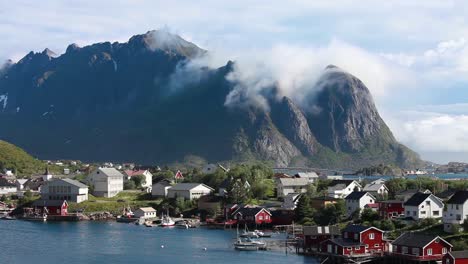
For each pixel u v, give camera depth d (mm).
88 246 180250
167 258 160375
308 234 169125
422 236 145125
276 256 162750
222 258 160375
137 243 187125
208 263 153250
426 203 192875
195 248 177125
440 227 175000
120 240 193625
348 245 151375
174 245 183000
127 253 168125
